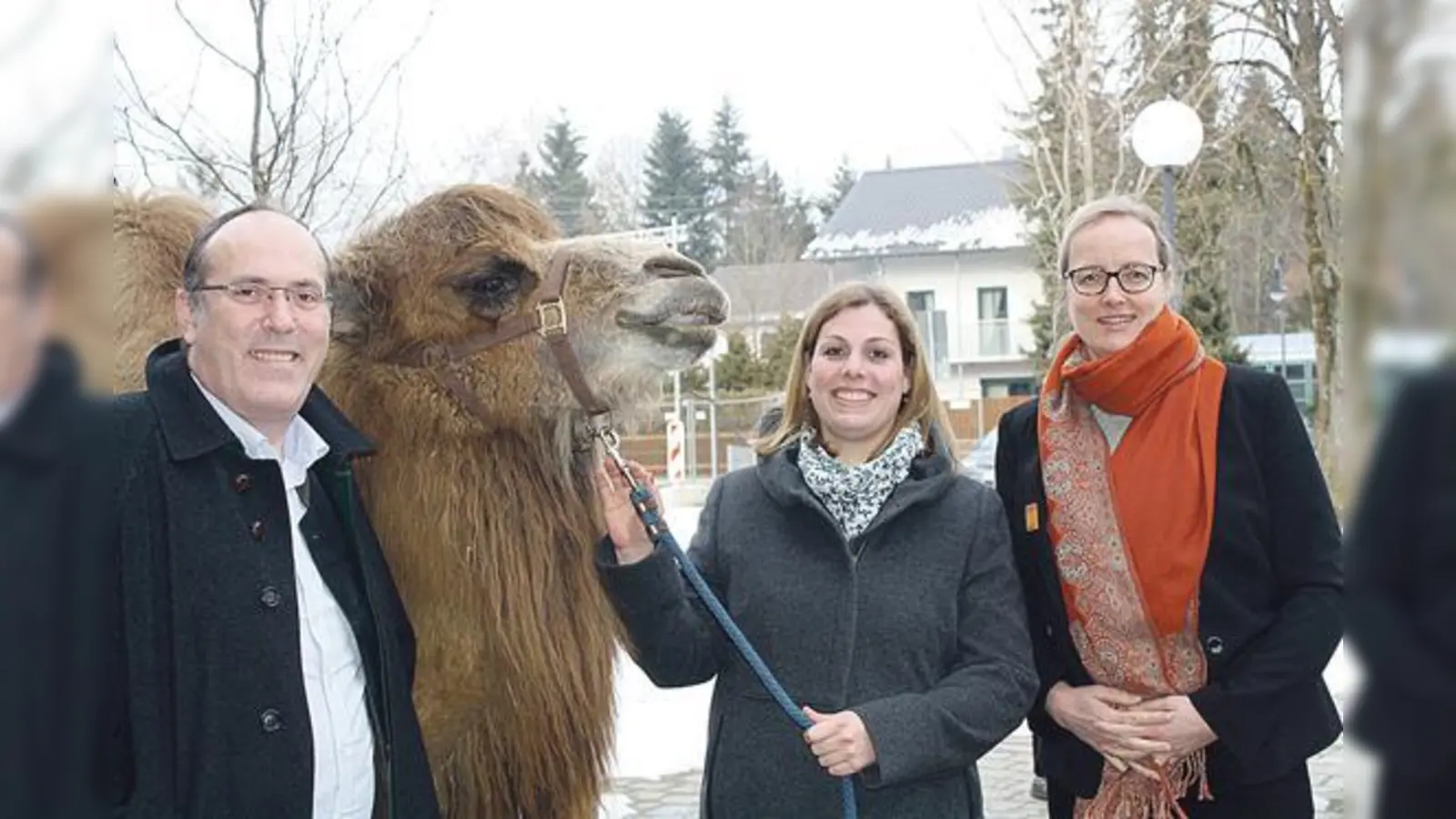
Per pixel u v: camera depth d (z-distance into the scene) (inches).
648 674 143.0
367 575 115.6
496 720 146.7
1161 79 668.1
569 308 153.3
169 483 103.5
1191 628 142.9
